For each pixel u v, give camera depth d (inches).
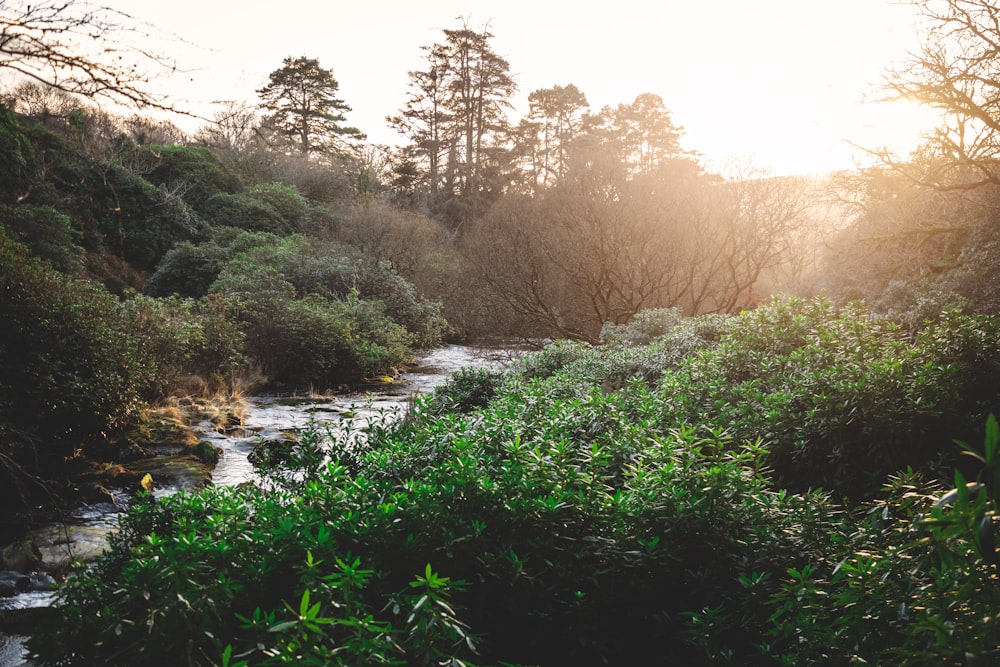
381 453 171.6
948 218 549.6
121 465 339.6
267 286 722.2
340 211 1267.2
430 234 1268.5
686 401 236.4
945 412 201.0
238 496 144.8
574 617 125.6
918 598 81.3
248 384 589.6
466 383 350.3
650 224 713.6
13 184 553.9
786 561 128.9
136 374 374.6
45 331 324.5
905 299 514.6
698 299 705.6
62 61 116.3
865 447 199.0
